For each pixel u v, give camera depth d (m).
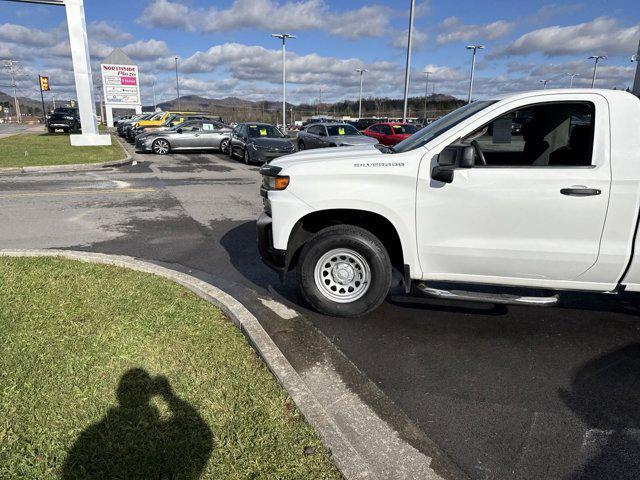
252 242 6.50
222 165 16.41
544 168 3.47
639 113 3.35
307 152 4.58
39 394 2.71
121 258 5.29
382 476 2.34
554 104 3.53
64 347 3.22
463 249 3.70
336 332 3.89
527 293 4.62
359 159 3.82
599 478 2.36
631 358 3.54
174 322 3.67
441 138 3.70
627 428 2.75
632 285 3.55
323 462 2.30
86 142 21.20
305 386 2.87
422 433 2.67
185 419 2.56
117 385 2.82
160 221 7.66
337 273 4.07
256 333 3.48
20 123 76.75
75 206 8.70
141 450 2.32
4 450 2.28
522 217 3.53
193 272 5.27
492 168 3.55
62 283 4.39
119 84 40.88
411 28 25.30
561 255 3.54
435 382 3.20
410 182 3.69
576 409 2.92
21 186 10.91
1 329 3.45
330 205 3.84
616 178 3.36
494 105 3.65
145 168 15.12
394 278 4.28
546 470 2.41
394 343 3.72
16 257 5.18
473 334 3.88
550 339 3.82
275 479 2.18
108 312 3.80
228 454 2.32
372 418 2.80
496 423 2.77
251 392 2.82
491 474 2.37
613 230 3.42
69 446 2.33
